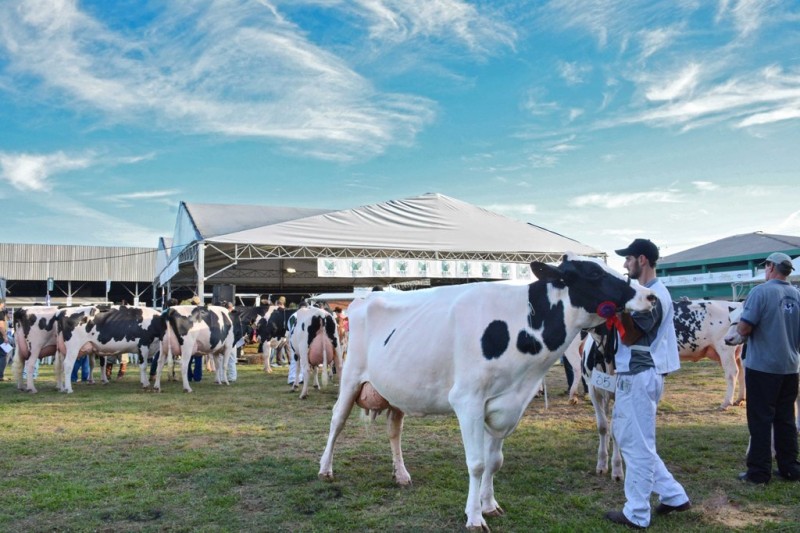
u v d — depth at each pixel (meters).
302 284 34.78
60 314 11.81
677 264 42.78
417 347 4.55
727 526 4.24
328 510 4.60
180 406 9.87
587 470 5.72
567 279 4.20
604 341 5.10
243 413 9.12
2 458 6.27
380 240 23.03
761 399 5.21
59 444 6.93
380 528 4.25
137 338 12.38
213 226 22.64
